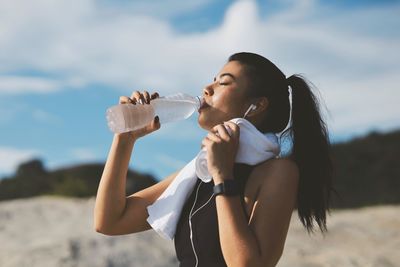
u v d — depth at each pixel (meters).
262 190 2.77
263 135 2.85
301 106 3.10
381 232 10.38
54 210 12.19
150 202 3.24
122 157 3.18
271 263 2.68
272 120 3.05
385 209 12.62
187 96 3.02
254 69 2.99
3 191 20.31
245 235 2.63
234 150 2.80
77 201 13.41
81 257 8.41
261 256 2.63
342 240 9.73
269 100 3.00
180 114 3.08
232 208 2.67
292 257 8.69
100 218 3.17
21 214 11.79
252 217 2.73
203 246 2.80
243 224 2.65
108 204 3.16
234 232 2.63
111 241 8.94
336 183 18.23
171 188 3.02
